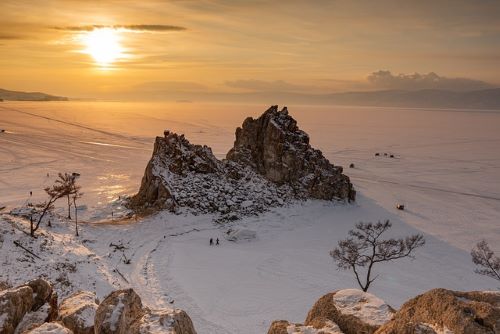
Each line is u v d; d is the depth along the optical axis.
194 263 59.12
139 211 85.06
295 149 101.94
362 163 186.75
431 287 56.47
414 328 13.12
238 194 91.50
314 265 61.84
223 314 42.53
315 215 90.81
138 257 59.69
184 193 87.00
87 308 17.34
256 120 107.38
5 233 47.56
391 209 103.81
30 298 18.22
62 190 77.75
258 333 38.34
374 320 16.02
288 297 48.53
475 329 13.12
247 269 58.16
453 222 95.44
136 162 169.00
